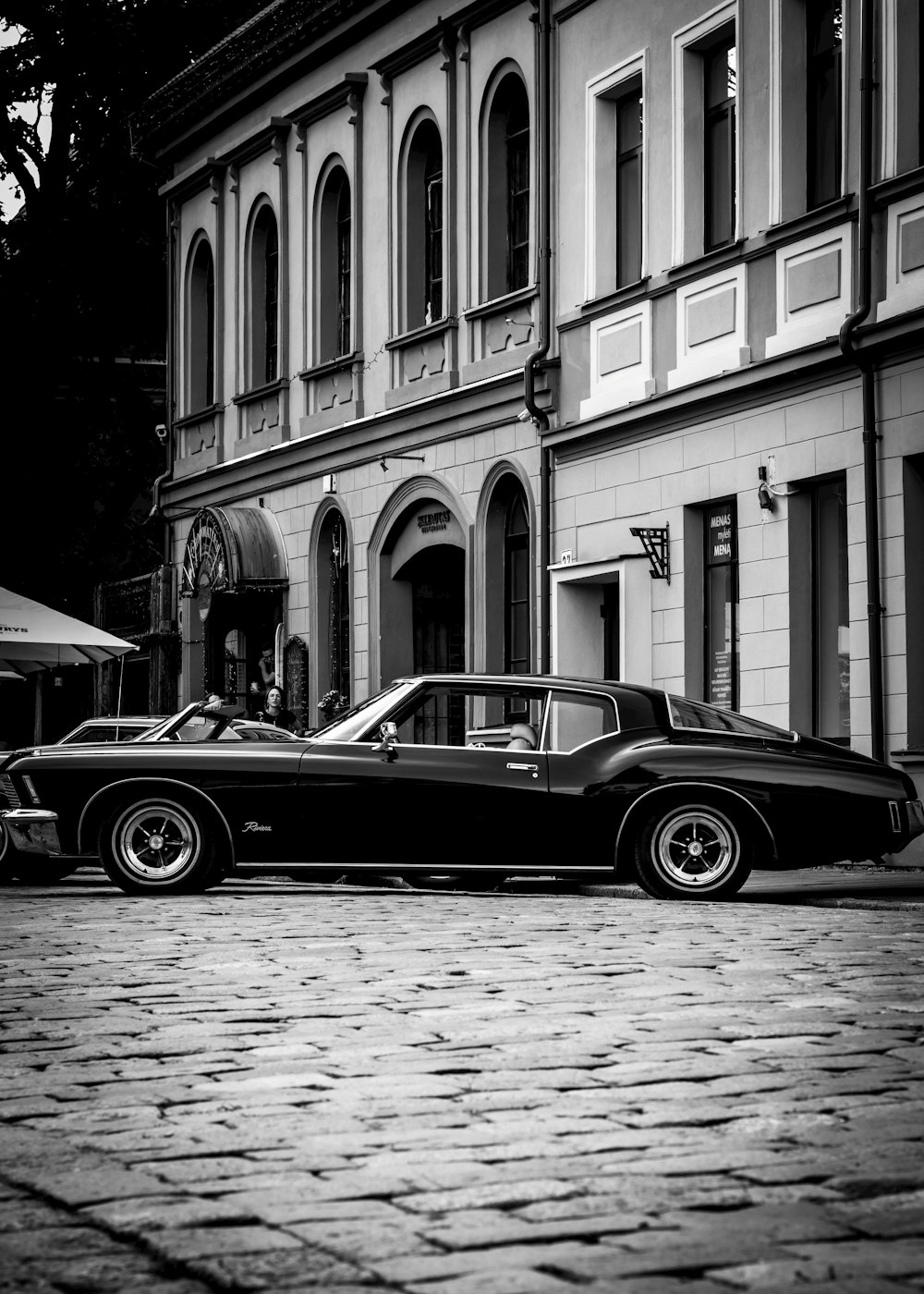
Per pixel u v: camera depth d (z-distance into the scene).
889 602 16.00
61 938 10.41
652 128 19.66
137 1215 4.31
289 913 11.83
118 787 13.48
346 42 26.17
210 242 30.95
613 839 12.87
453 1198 4.42
